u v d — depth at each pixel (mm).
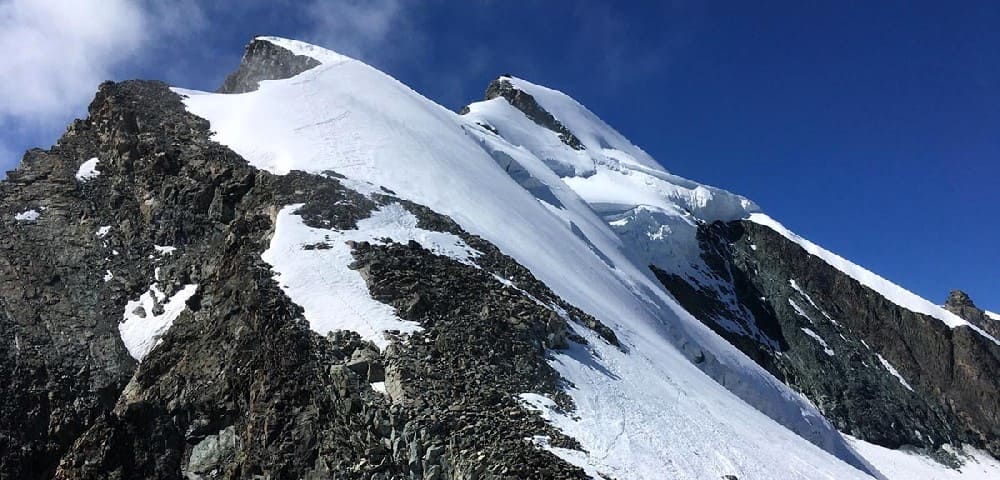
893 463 60844
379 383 26703
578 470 23359
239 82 69188
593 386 29641
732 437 30766
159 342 34812
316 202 37969
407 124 53594
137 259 40750
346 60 65062
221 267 35656
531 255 41719
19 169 46562
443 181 45781
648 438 27312
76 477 27203
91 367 35062
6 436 31703
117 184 45125
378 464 24016
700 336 51656
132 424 28672
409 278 31891
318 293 30781
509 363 28703
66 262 40312
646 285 54562
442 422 24547
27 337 35844
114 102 49656
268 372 27984
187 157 44750
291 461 25344
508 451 23641
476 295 32562
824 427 50625
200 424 28922
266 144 45312
